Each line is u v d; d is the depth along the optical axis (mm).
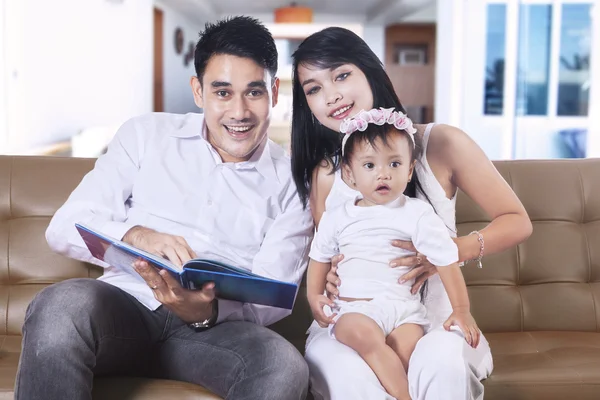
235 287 1427
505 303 1949
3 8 4461
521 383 1570
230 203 1750
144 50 8633
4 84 4512
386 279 1543
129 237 1599
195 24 13602
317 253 1639
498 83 5379
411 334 1497
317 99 1661
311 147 1731
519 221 1625
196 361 1519
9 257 1879
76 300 1403
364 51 1638
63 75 5652
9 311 1845
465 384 1348
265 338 1480
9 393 1433
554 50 5020
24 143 4766
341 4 11617
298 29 6730
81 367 1339
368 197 1568
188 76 12938
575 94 4918
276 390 1354
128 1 7793
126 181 1762
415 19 12727
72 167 1963
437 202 1651
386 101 1663
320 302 1582
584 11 4824
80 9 6113
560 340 1841
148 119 1834
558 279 1976
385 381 1419
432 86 12797
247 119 1659
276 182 1794
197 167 1766
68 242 1675
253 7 12250
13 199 1917
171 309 1504
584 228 2021
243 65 1628
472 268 1965
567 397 1575
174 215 1730
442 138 1666
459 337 1438
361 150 1534
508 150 5352
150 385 1494
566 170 2051
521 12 5207
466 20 5512
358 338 1454
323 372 1458
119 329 1498
